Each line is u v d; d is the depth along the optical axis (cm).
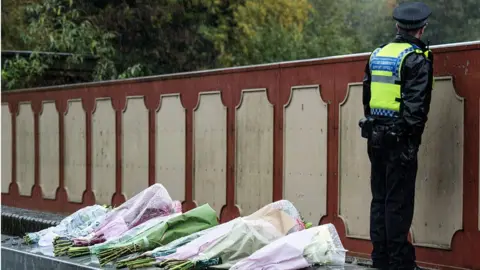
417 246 745
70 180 1305
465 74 700
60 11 1727
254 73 961
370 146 677
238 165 990
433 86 712
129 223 840
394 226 656
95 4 1836
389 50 662
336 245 690
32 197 1395
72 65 1695
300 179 896
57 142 1332
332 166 852
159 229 774
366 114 691
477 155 691
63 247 810
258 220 727
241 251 696
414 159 651
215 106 1025
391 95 652
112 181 1216
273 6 2209
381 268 685
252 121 966
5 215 1202
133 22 1831
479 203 690
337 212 846
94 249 791
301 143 894
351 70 827
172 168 1101
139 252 759
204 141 1045
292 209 754
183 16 1920
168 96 1105
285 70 915
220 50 1988
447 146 716
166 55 1895
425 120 649
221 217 1017
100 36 1734
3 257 858
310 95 880
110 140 1219
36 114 1380
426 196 735
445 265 721
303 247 668
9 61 1625
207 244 710
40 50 1688
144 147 1152
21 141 1422
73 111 1295
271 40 2116
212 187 1032
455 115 709
